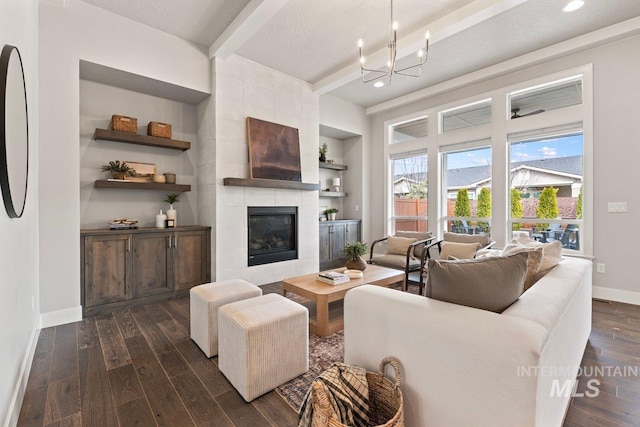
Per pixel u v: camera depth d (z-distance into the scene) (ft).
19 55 5.62
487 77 13.75
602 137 11.14
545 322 3.69
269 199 13.97
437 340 3.84
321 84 15.07
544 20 10.17
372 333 4.64
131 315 9.63
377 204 19.42
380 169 19.20
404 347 4.21
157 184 11.53
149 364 6.64
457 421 3.67
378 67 13.16
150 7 9.75
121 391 5.66
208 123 12.55
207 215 12.63
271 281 13.96
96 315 9.61
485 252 9.46
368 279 9.58
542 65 12.48
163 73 11.08
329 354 7.12
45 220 8.70
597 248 11.29
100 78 10.75
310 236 15.67
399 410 3.69
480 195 14.84
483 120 14.67
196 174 13.46
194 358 6.91
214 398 5.48
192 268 11.91
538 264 5.82
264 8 9.14
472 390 3.53
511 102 13.67
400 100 17.35
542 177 12.84
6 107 4.66
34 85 8.02
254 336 5.44
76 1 9.33
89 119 10.90
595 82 11.25
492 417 3.37
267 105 13.79
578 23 10.34
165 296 11.15
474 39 11.32
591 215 11.39
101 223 11.09
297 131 14.89
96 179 10.99
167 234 11.23
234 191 12.73
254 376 5.44
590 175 11.41
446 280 4.23
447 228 16.11
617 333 8.07
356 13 9.84
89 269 9.52
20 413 5.05
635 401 5.32
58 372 6.29
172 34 11.29
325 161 18.17
